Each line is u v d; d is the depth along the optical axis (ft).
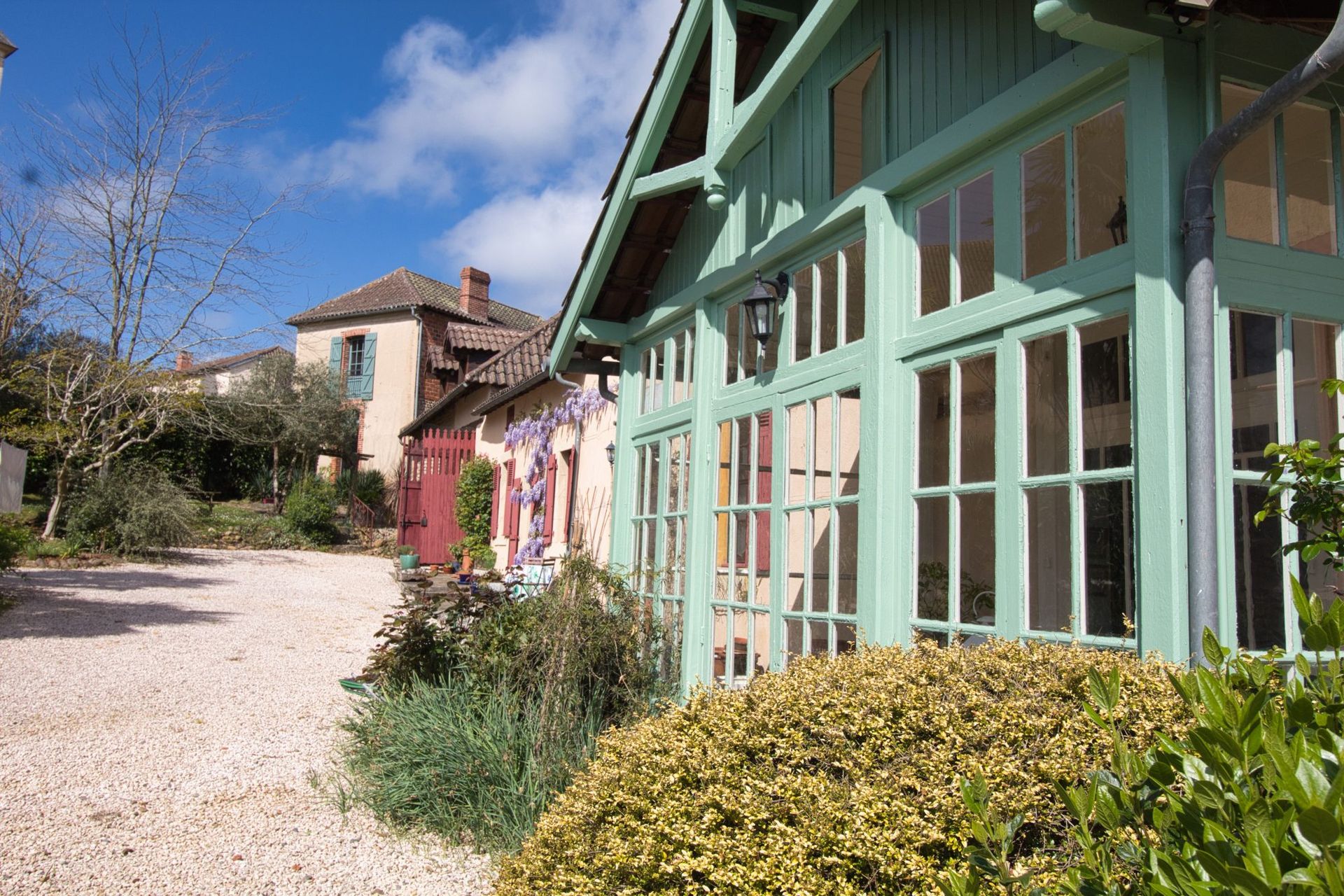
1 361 49.60
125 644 28.55
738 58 18.62
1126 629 9.13
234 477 77.05
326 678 25.72
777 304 16.40
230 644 29.91
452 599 18.76
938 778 6.59
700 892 6.76
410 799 14.58
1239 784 4.15
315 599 41.96
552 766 14.21
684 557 19.20
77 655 26.45
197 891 11.97
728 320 18.67
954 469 11.84
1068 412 10.23
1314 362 9.58
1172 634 8.55
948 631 11.60
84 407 51.72
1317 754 4.06
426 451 61.16
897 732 7.25
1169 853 4.44
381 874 12.72
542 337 52.75
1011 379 10.99
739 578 17.02
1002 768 6.48
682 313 20.51
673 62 17.34
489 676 16.75
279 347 57.41
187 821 14.44
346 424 85.66
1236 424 8.98
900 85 13.38
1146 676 7.36
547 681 15.55
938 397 12.28
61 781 16.01
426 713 15.83
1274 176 9.59
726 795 7.07
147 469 54.80
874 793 6.54
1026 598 10.53
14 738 18.38
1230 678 5.45
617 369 25.63
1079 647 8.46
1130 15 9.00
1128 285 9.57
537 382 39.17
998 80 11.45
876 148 13.87
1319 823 3.46
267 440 74.59
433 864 13.08
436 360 71.61
